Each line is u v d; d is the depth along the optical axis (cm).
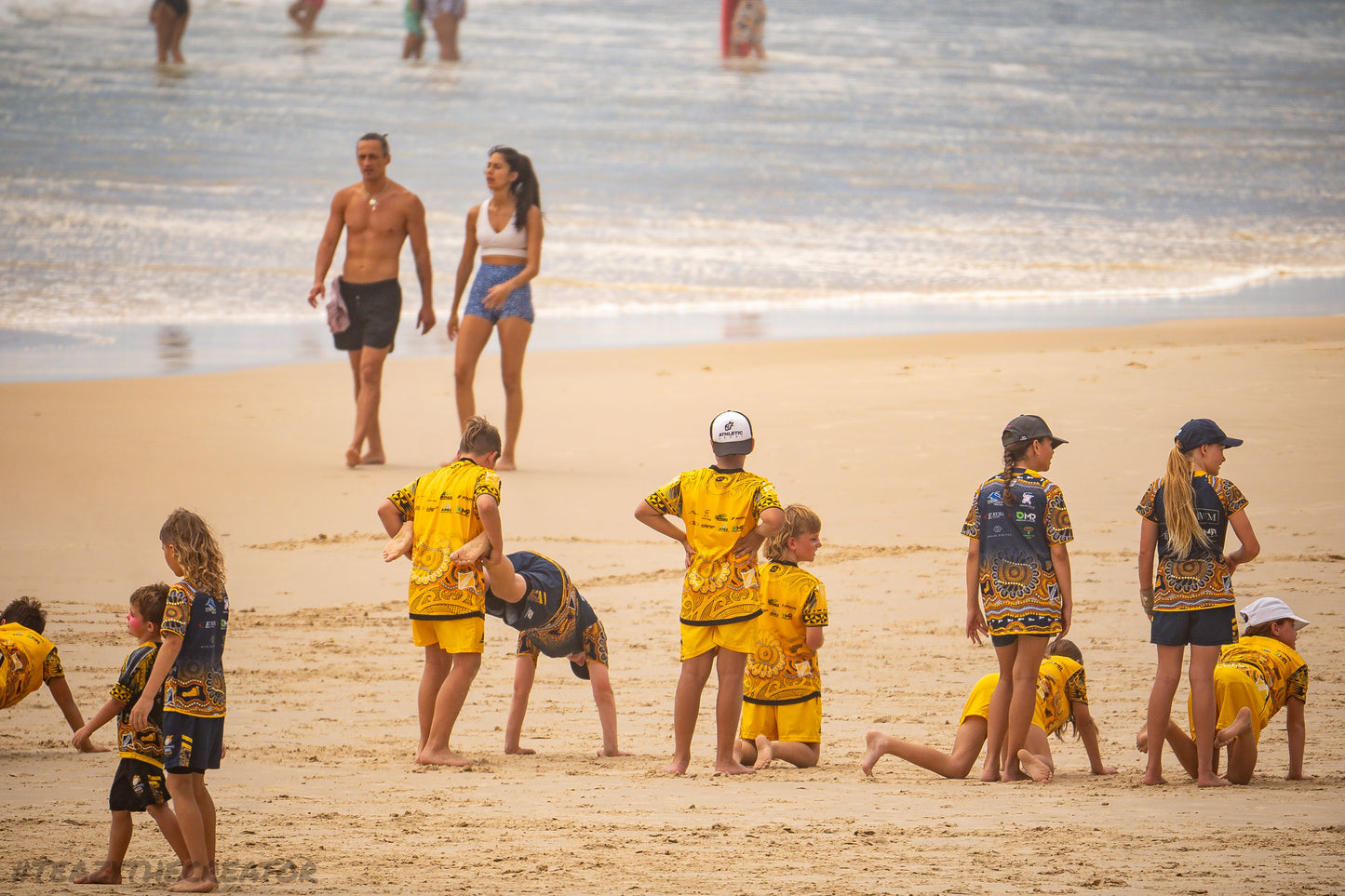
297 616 3981
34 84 19038
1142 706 3194
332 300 5666
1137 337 8588
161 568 4406
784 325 9594
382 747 2891
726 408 6631
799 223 14138
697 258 12344
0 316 9269
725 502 2720
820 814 2241
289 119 17888
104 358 8088
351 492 5316
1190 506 2569
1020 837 2036
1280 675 2619
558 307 10300
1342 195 17312
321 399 6994
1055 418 6169
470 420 2919
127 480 5425
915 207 15388
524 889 1788
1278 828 2091
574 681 3566
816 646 2822
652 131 18812
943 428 6112
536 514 5019
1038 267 12469
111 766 2761
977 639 2738
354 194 5709
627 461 5778
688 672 2734
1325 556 4247
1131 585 4100
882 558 4466
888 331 9256
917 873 1834
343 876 1881
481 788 2511
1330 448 5547
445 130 17838
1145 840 2006
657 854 1969
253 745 2883
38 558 4459
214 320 9481
